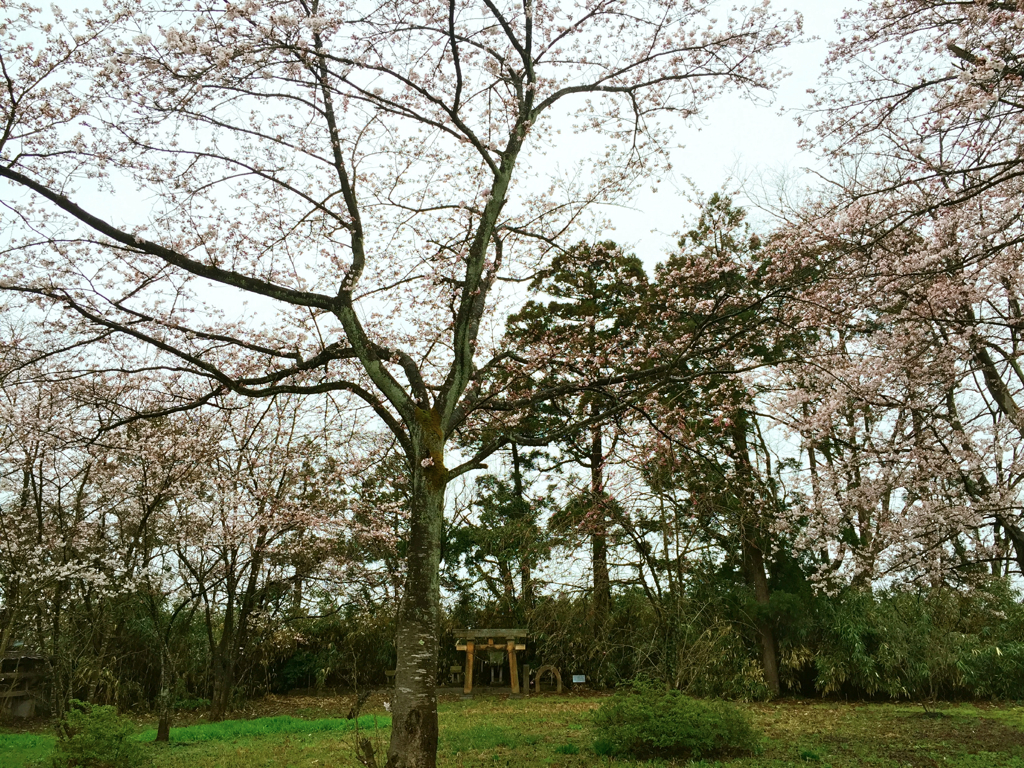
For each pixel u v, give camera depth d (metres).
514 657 16.78
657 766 7.87
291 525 14.19
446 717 12.63
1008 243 6.62
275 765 8.41
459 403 8.05
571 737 9.76
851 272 8.25
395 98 8.34
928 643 13.94
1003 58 6.80
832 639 15.30
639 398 7.99
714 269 11.17
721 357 10.02
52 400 10.58
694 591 15.86
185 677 16.38
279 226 8.30
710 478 14.84
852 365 10.02
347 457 14.26
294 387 7.27
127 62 6.61
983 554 10.31
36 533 13.73
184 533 13.31
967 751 8.70
